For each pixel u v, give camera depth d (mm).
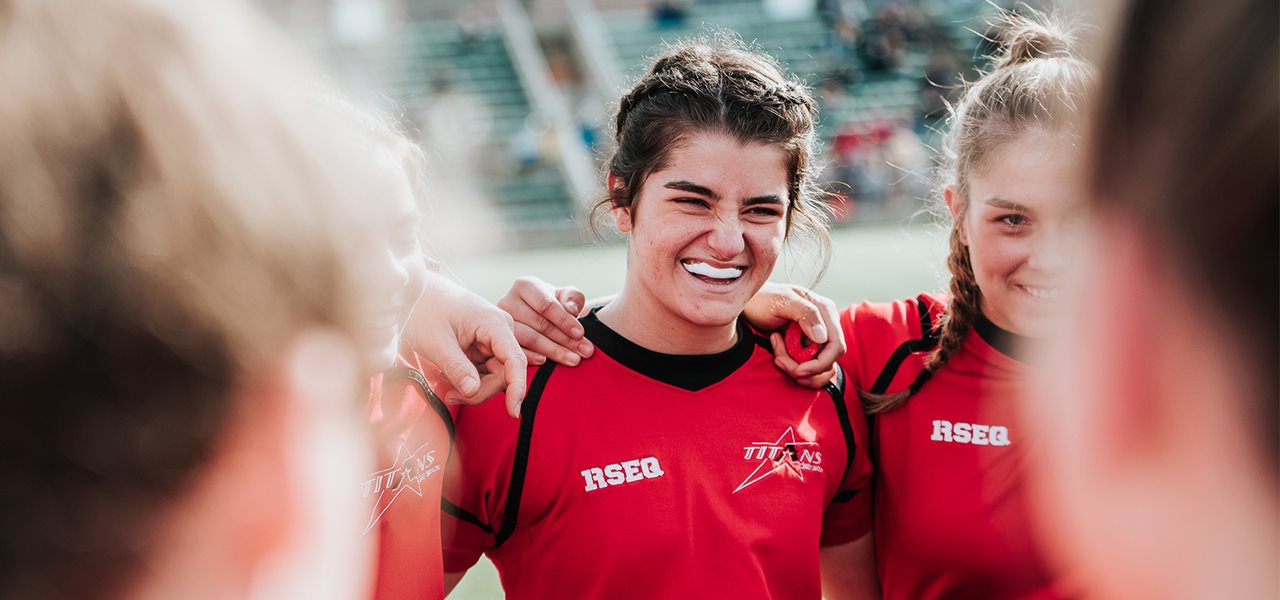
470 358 1824
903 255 10156
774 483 1880
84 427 314
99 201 312
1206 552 356
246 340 330
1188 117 319
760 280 1863
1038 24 1980
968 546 1957
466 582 3277
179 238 317
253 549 374
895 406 2070
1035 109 1795
